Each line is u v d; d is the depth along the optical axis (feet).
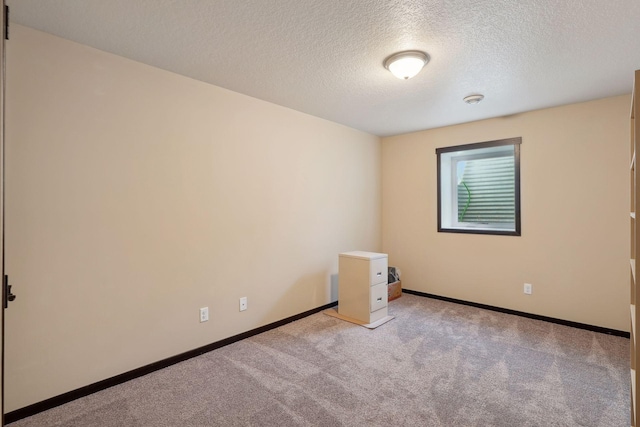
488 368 7.75
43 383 6.21
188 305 8.32
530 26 5.97
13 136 5.87
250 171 9.73
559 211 10.59
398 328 10.34
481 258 12.31
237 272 9.41
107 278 6.98
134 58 7.27
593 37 6.33
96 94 6.82
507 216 12.48
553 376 7.38
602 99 9.82
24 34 5.98
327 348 8.89
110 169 7.00
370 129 13.70
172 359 8.00
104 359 6.95
